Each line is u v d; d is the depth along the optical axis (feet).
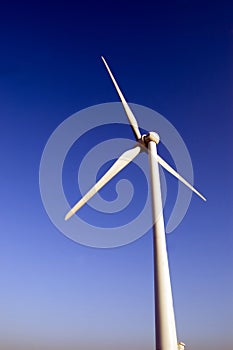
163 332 55.98
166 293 59.52
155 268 62.44
